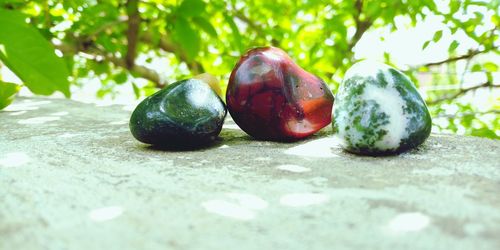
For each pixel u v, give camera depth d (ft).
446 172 0.43
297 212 0.36
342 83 0.49
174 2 0.76
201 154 0.49
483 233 0.33
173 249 0.33
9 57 0.39
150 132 0.50
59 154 0.49
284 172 0.44
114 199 0.38
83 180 0.42
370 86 0.47
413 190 0.39
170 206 0.37
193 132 0.50
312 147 0.51
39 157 0.48
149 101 0.51
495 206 0.37
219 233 0.34
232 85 0.54
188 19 0.72
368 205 0.37
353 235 0.34
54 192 0.40
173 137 0.50
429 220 0.35
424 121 0.48
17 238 0.34
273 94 0.53
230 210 0.37
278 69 0.54
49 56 0.39
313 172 0.43
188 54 0.71
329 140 0.54
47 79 0.39
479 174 0.42
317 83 0.56
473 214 0.36
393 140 0.47
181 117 0.50
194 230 0.34
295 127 0.54
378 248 0.32
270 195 0.39
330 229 0.34
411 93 0.48
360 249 0.32
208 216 0.36
